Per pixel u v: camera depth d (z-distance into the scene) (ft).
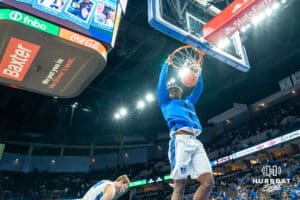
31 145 93.91
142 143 100.99
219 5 32.35
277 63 64.54
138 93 77.10
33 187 87.35
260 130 76.59
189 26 18.93
